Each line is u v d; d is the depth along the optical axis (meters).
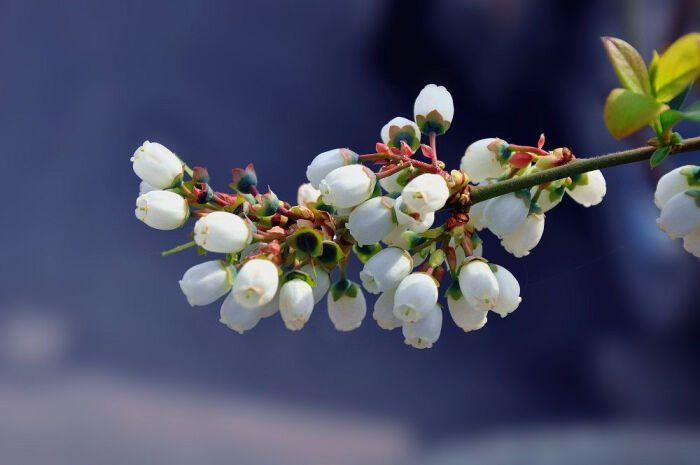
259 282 0.46
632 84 0.46
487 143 0.48
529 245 0.48
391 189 0.48
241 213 0.47
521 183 0.47
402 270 0.47
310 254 0.47
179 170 0.47
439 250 0.47
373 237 0.47
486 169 0.48
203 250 0.47
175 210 0.47
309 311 0.46
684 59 0.46
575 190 0.49
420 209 0.46
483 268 0.47
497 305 0.47
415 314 0.47
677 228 0.47
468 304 0.47
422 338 0.47
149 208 0.47
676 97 0.46
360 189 0.47
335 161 0.48
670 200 0.47
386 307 0.48
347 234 0.48
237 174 0.47
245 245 0.47
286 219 0.47
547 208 0.49
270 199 0.47
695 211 0.47
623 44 0.46
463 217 0.47
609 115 0.46
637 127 0.45
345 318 0.48
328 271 0.47
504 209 0.47
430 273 0.47
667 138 0.46
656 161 0.46
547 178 0.47
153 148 0.47
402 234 0.47
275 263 0.46
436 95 0.49
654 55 0.46
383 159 0.48
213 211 0.47
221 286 0.47
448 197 0.47
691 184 0.47
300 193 0.49
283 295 0.46
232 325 0.47
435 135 0.49
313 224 0.47
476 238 0.48
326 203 0.47
